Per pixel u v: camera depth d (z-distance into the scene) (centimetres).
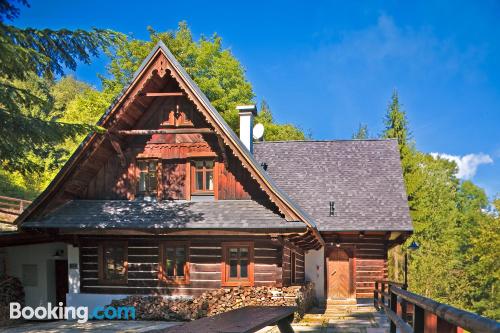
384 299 1727
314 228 1471
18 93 961
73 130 1029
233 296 1497
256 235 1541
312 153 2361
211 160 1641
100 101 3167
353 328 1315
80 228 1533
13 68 918
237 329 615
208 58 3172
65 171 1561
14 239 1670
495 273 4262
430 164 5359
